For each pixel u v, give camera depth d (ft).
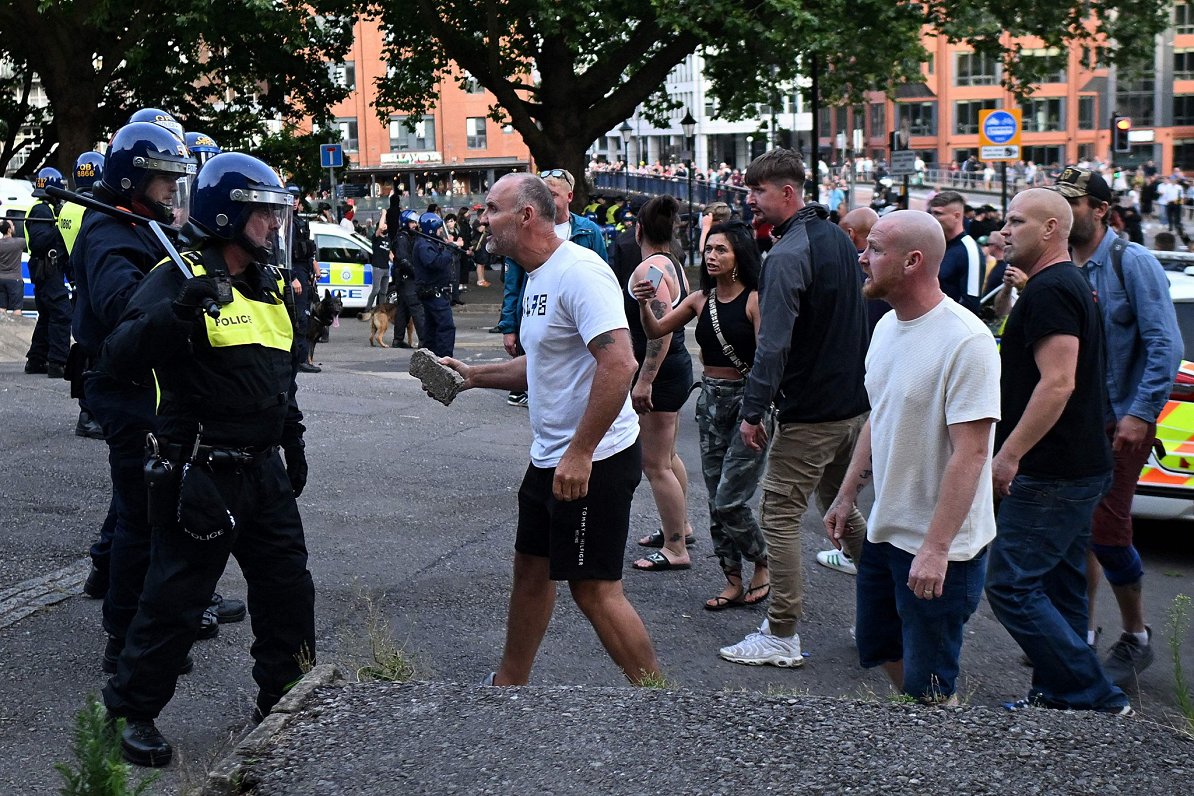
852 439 16.56
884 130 266.57
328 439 29.86
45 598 18.03
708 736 10.84
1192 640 17.88
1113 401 16.78
